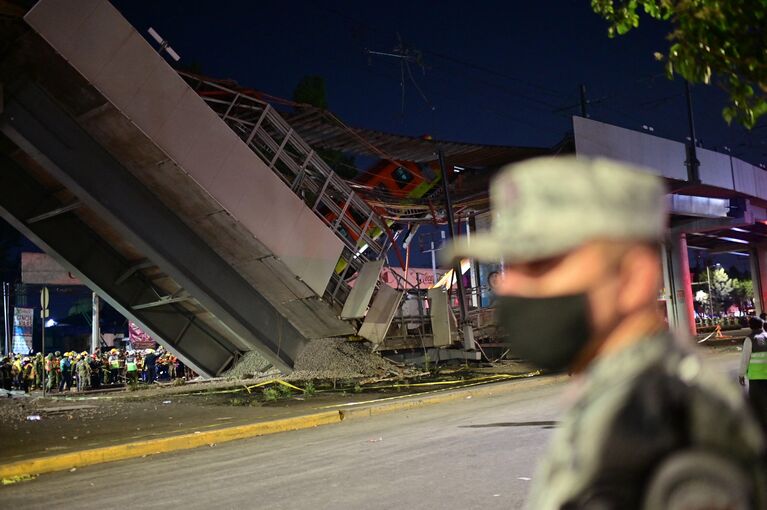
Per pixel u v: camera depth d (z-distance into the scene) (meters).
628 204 0.69
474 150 30.03
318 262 20.44
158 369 33.38
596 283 0.69
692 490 0.62
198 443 11.59
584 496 0.66
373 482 7.29
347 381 20.81
